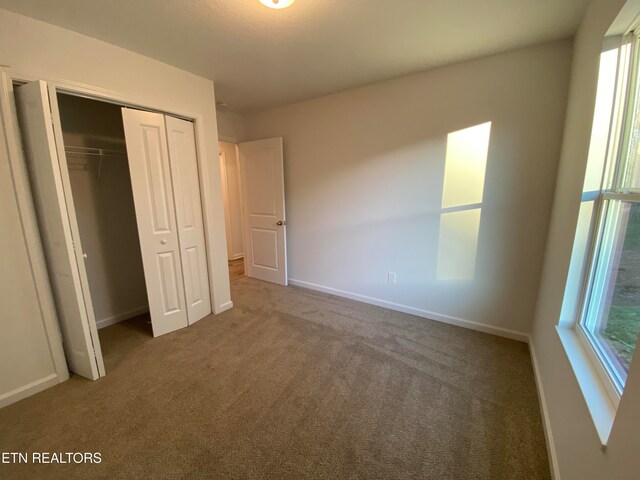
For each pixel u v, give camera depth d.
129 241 2.91
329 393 1.82
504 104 2.21
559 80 2.00
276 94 3.05
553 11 1.63
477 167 2.38
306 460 1.37
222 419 1.61
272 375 1.99
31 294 1.79
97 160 2.63
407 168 2.73
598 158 1.36
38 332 1.82
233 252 5.39
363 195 3.05
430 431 1.53
